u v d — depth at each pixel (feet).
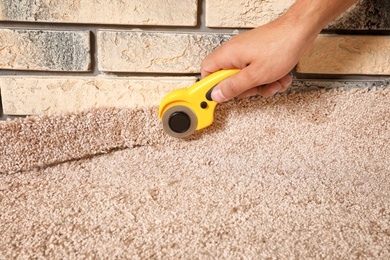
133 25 2.31
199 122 2.33
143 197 2.16
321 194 2.20
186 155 2.50
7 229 1.90
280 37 1.99
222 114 2.46
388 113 2.50
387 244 1.83
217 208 2.08
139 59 2.35
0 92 2.37
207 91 2.23
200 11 2.31
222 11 2.29
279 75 2.09
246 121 2.48
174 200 2.14
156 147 2.50
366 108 2.50
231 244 1.83
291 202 2.13
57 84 2.36
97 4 2.22
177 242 1.84
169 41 2.33
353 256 1.75
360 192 2.23
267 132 2.50
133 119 2.42
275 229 1.93
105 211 2.05
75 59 2.34
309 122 2.50
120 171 2.39
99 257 1.74
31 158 2.39
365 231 1.92
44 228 1.92
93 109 2.38
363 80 2.51
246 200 2.14
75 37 2.29
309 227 1.94
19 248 1.78
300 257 1.75
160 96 2.43
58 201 2.13
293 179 2.34
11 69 2.34
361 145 2.51
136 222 1.97
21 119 2.33
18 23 2.26
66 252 1.76
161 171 2.39
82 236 1.87
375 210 2.07
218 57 2.14
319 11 1.96
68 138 2.40
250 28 2.36
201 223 1.97
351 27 2.37
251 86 2.13
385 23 2.36
